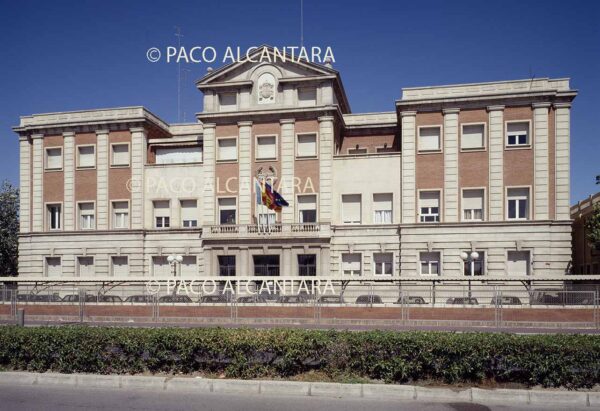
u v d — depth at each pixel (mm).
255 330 11367
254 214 35625
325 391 9891
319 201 34812
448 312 22984
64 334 11273
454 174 33281
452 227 32812
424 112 34062
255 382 10148
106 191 38125
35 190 39281
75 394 10078
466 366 9953
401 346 10234
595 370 9578
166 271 36875
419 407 9117
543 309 22297
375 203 35000
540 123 32188
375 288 25578
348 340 10578
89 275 37969
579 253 38656
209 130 36656
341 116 37250
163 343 11000
